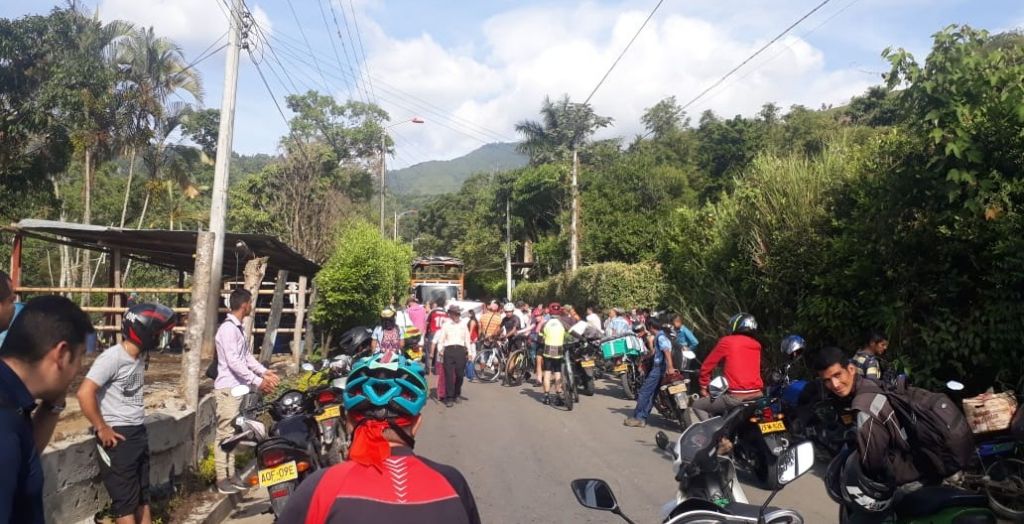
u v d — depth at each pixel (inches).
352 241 788.0
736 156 1663.4
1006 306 306.5
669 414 470.9
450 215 3102.9
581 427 466.9
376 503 90.8
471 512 97.1
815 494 306.3
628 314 806.5
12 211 874.1
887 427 148.3
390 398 98.4
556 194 1925.4
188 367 309.4
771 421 308.7
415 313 743.7
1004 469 263.9
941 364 339.0
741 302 502.9
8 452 92.3
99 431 203.5
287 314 852.6
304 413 263.7
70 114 895.7
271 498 226.2
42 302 113.0
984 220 311.3
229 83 490.0
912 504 149.0
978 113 318.3
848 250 386.0
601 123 1812.3
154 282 1368.1
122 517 210.1
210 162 1321.4
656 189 1592.0
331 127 1875.0
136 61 1029.2
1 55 858.8
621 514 144.9
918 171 341.7
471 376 740.0
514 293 2031.3
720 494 173.2
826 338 428.1
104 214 1409.9
